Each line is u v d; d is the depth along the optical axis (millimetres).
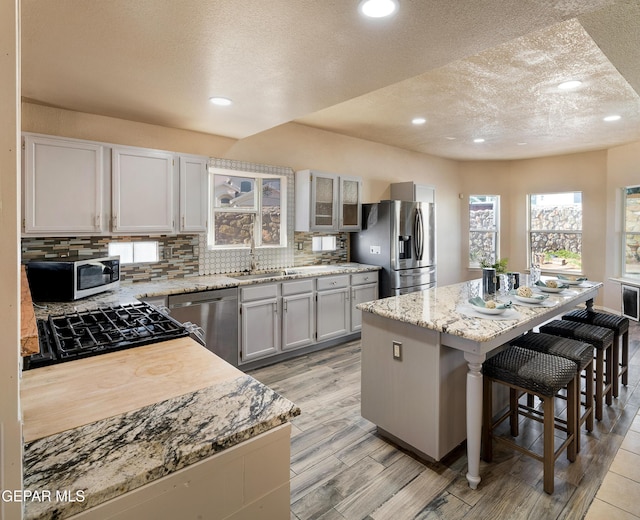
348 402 2963
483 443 2236
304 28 1776
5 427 582
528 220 6797
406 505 1865
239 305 3498
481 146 5762
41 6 1604
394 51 1997
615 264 5836
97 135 3168
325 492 1957
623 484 1998
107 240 3334
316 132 4801
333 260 5102
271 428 963
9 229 571
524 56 2762
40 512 648
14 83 562
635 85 2701
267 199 4488
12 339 584
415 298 2775
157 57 2082
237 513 906
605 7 1747
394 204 4785
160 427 917
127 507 739
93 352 1425
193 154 3479
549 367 2004
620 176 5711
